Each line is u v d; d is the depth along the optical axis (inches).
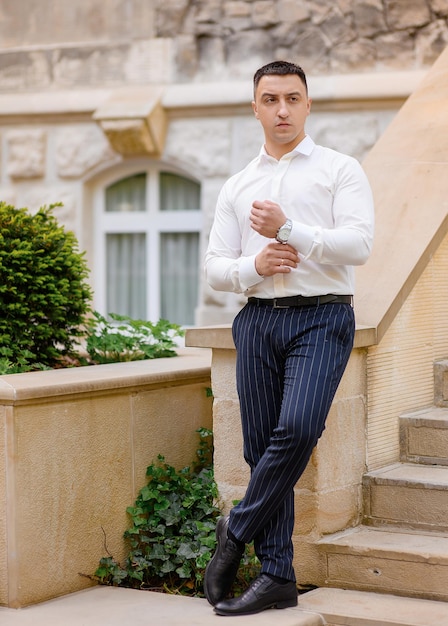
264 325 169.5
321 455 189.2
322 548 187.6
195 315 408.5
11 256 219.3
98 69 412.5
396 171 230.5
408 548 181.6
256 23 391.5
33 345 229.3
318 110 381.7
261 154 173.2
